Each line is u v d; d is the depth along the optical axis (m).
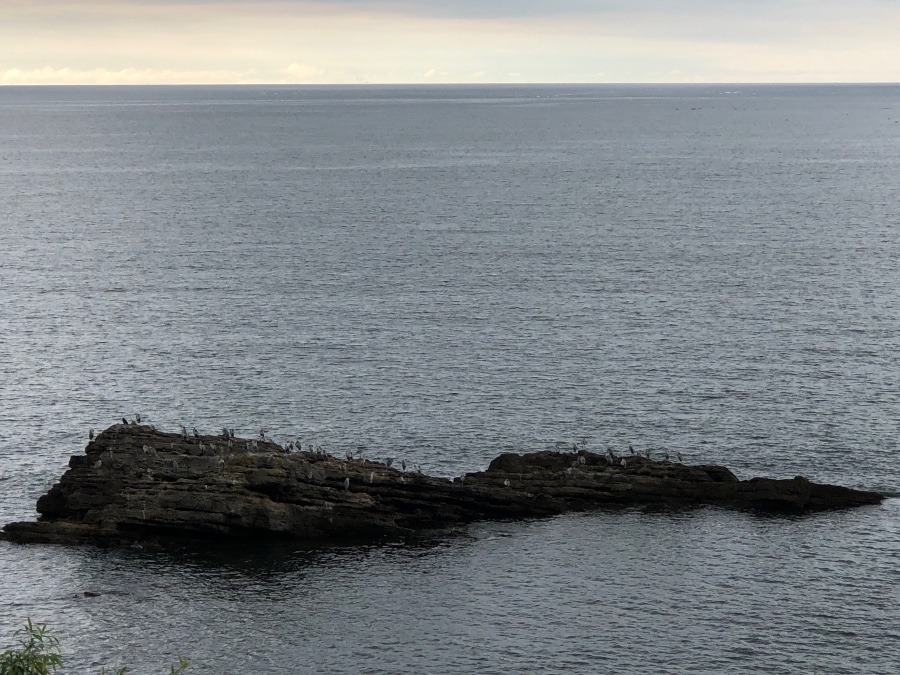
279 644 67.31
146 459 84.50
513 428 103.88
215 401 111.62
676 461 95.44
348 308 149.00
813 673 64.12
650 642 67.31
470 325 139.88
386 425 104.75
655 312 146.00
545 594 72.69
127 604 71.44
